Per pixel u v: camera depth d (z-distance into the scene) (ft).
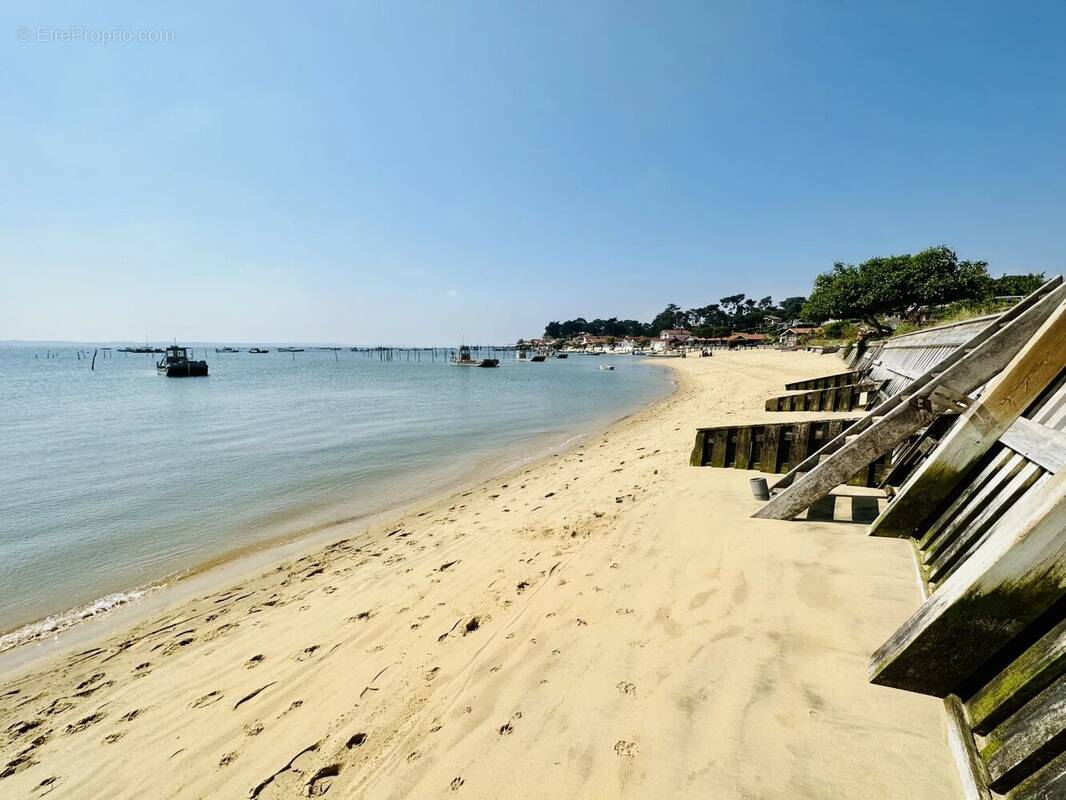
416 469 46.57
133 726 12.79
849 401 50.14
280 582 22.84
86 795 10.52
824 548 16.02
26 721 13.80
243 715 12.48
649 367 294.25
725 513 20.72
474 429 70.33
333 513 34.37
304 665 14.46
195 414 91.45
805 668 10.40
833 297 147.64
